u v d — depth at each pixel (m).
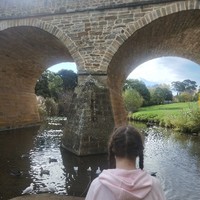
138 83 59.25
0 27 17.34
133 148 2.38
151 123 32.69
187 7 13.71
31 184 9.59
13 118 23.86
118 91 20.12
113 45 15.08
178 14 14.09
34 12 16.64
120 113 19.08
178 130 25.58
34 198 8.04
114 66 16.78
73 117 15.02
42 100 36.44
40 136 20.73
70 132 15.05
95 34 15.41
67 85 47.66
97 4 15.39
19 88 24.95
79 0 15.76
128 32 14.84
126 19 14.89
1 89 22.36
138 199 2.15
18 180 10.64
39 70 25.92
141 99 50.56
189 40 17.72
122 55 16.92
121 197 2.15
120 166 2.36
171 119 28.41
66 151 15.24
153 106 57.22
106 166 12.54
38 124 27.91
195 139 20.95
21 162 13.20
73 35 15.82
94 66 15.34
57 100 43.84
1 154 14.75
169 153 15.95
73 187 10.03
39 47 20.89
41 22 16.52
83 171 11.84
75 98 15.22
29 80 26.11
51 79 45.00
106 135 14.47
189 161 14.19
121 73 20.27
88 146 14.01
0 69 21.42
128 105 47.88
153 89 66.81
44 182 10.48
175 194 9.78
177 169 12.72
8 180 10.61
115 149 2.40
